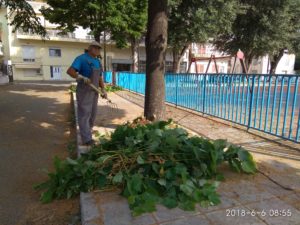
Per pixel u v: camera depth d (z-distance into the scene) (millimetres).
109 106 9664
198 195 2811
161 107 5719
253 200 2877
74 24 19078
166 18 5535
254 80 5859
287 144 4953
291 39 25875
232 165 3559
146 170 3186
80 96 4641
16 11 10070
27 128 6941
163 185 2926
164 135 3664
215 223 2480
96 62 4832
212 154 3246
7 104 10953
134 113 8289
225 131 6043
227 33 22875
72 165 3357
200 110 8234
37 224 2871
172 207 2717
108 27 17516
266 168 3736
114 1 16109
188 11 19344
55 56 38719
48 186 3480
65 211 3074
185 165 3299
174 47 22500
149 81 5668
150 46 5559
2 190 3611
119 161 3316
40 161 4668
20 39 36656
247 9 21562
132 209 2680
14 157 4840
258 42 22828
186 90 9055
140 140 3637
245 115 6199
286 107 5148
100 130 5918
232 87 6660
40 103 11492
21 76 37812
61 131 6711
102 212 2672
